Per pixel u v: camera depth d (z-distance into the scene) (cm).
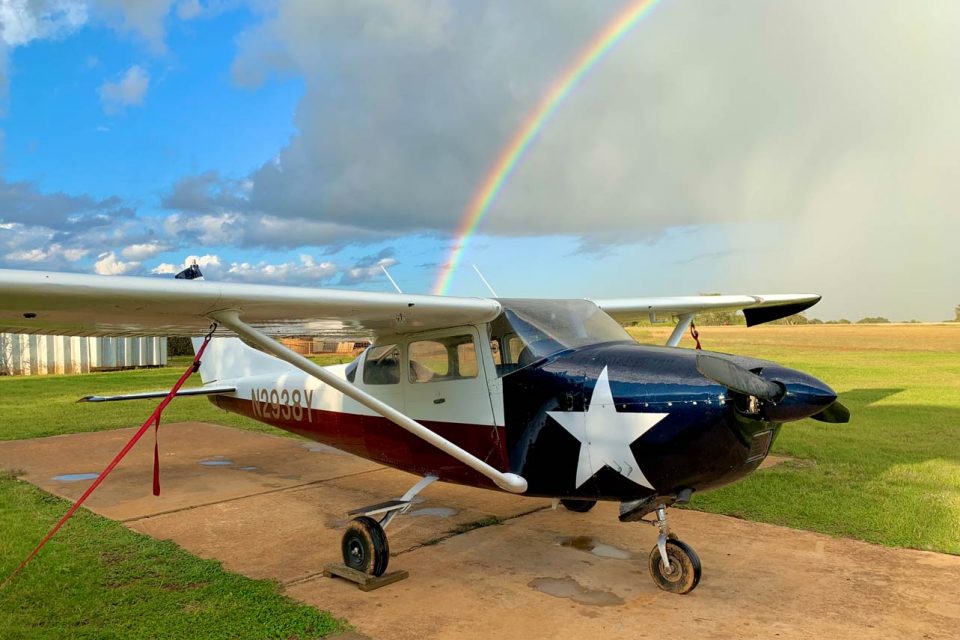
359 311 405
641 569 427
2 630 339
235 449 906
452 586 403
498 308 437
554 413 401
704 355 370
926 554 443
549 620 351
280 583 412
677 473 359
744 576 409
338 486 682
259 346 394
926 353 2727
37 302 316
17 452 881
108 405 1413
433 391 478
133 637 332
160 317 384
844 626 337
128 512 581
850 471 685
